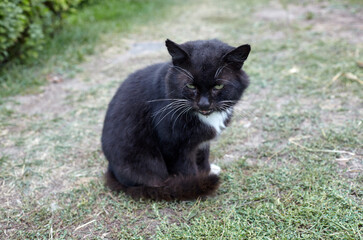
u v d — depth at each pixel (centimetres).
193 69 65
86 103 104
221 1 210
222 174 75
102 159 82
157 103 68
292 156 77
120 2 200
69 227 65
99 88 110
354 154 76
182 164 71
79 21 167
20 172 78
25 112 100
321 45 126
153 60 128
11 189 73
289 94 100
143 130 69
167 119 66
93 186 74
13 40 115
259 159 78
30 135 90
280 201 66
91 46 141
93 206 69
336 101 94
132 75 74
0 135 90
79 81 116
